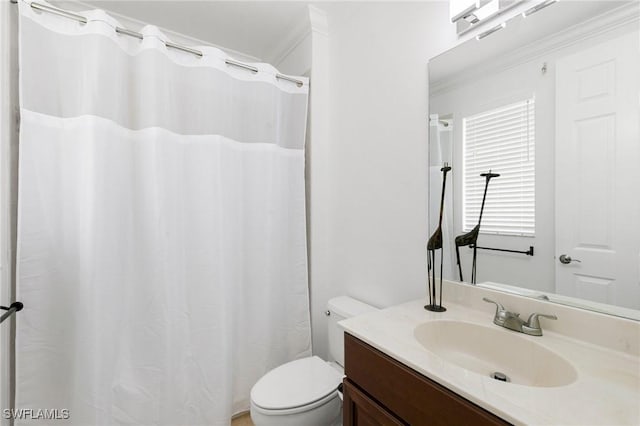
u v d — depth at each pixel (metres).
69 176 1.26
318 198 1.95
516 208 1.02
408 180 1.40
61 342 1.26
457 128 1.19
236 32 2.08
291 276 1.86
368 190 1.64
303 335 1.86
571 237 0.89
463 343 1.01
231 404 1.57
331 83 1.95
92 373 1.23
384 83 1.53
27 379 1.18
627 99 0.78
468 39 1.15
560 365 0.78
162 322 1.40
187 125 1.52
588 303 0.86
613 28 0.80
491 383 0.67
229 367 1.55
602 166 0.83
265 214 1.75
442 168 1.25
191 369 1.48
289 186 1.86
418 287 1.35
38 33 1.20
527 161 0.99
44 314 1.22
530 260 0.99
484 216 1.12
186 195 1.51
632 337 0.77
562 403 0.60
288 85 1.85
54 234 1.24
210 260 1.52
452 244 1.22
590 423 0.54
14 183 1.23
